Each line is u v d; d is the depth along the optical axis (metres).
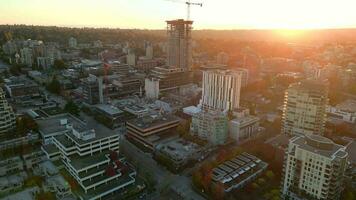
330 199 189.62
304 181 193.75
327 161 179.75
